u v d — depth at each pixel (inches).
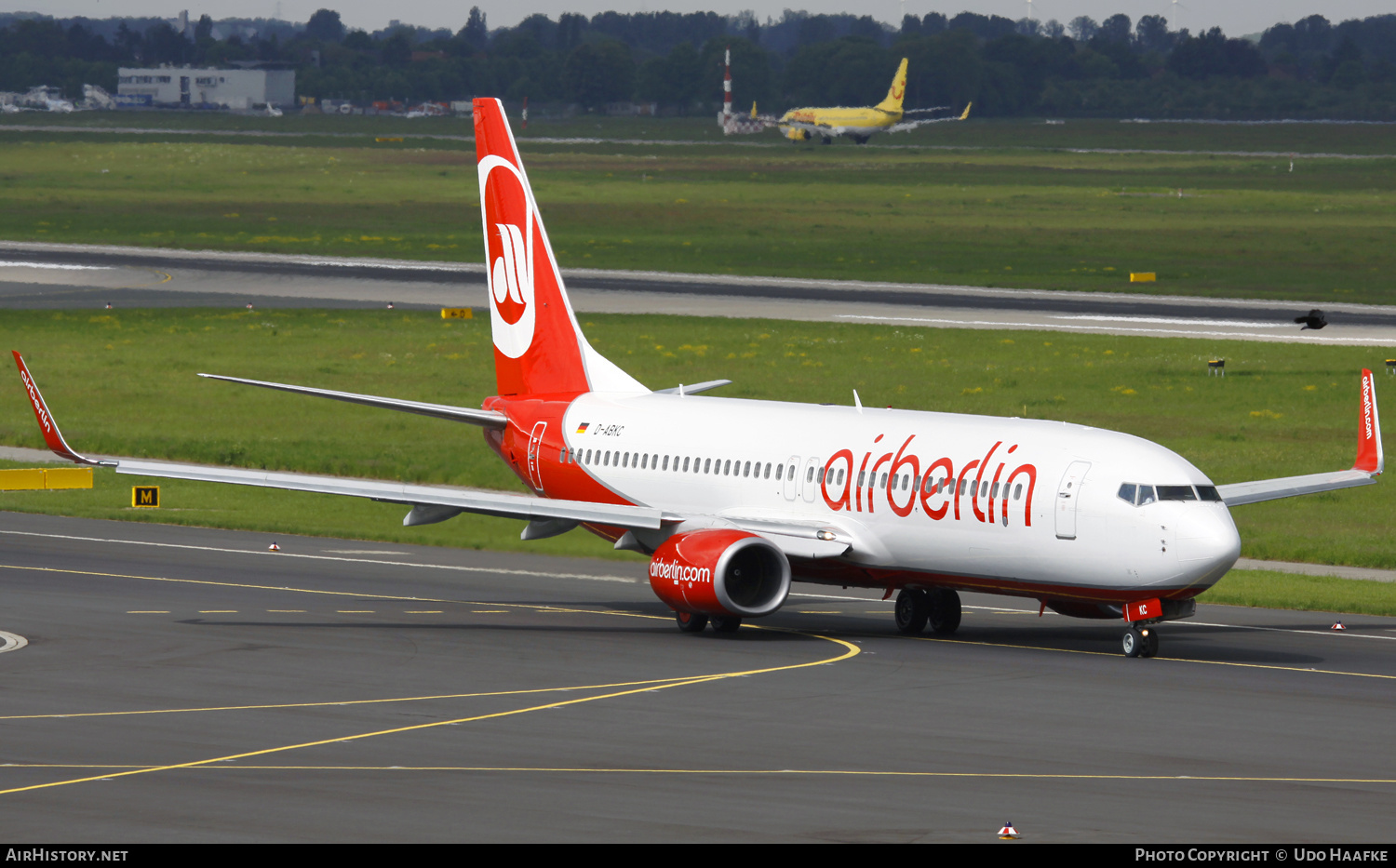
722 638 5324.8
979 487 5157.5
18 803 3171.8
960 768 3540.8
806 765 3550.7
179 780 3371.1
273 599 5949.8
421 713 4084.6
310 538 7652.6
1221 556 4726.9
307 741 3747.5
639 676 4606.3
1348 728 4013.3
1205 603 6284.5
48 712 4052.7
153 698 4237.2
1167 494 4867.1
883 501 5364.2
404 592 6225.4
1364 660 5024.6
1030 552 5044.3
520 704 4197.8
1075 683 4562.0
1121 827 3063.5
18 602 5733.3
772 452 5708.7
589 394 6456.7
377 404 6230.3
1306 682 4626.0
